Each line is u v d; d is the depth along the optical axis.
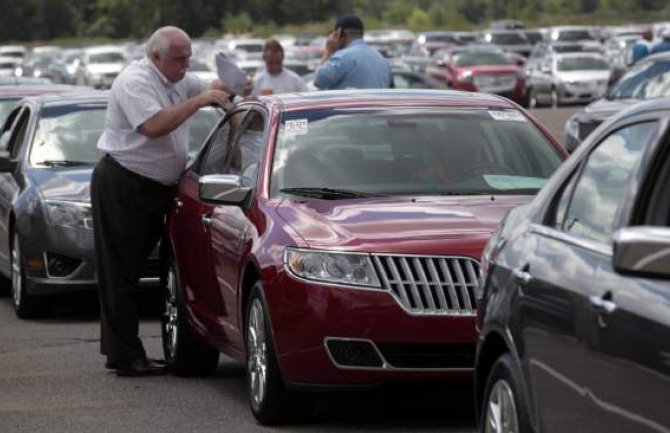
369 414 21.92
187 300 25.31
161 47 25.50
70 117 35.50
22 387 25.17
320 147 23.14
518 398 15.38
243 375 26.08
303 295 20.19
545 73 128.12
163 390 24.62
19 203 33.03
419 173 22.83
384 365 19.92
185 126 26.34
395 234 20.42
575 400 14.02
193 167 26.09
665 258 11.59
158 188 26.09
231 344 23.06
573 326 14.03
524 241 15.81
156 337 30.19
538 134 23.83
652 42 75.69
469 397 22.92
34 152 34.69
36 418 22.58
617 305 13.12
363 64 39.12
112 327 25.98
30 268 32.62
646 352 12.56
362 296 19.91
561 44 135.25
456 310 19.84
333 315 19.98
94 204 26.06
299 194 22.42
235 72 26.36
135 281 26.08
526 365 15.20
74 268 32.28
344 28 40.03
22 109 36.72
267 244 21.09
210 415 22.36
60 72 157.50
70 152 34.69
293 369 20.41
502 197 22.19
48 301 33.16
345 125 23.53
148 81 25.55
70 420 22.39
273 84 44.09
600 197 14.57
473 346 19.86
